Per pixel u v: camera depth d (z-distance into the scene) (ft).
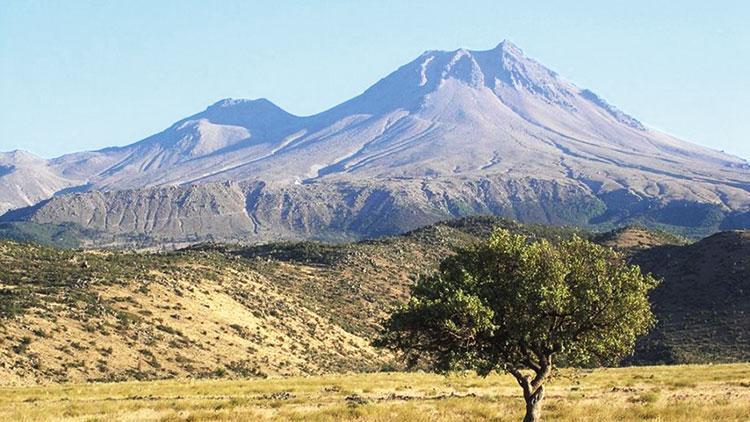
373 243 630.74
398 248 610.24
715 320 404.16
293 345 348.59
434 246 627.87
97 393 180.24
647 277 115.24
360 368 348.38
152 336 298.56
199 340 310.86
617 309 110.32
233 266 449.06
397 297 487.61
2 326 263.90
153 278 362.94
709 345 375.04
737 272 448.24
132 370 265.54
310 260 555.69
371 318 437.58
